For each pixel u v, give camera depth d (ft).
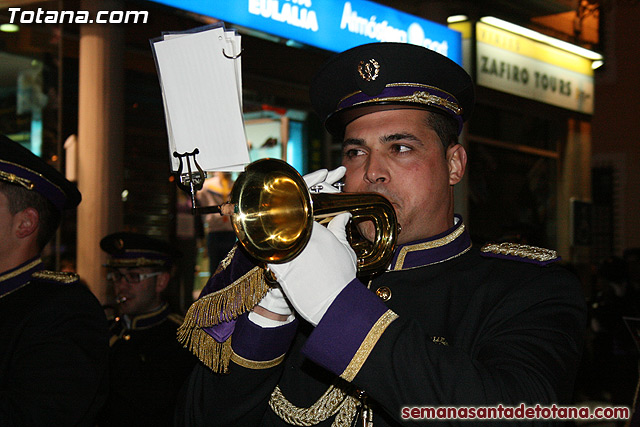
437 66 4.64
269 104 20.84
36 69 15.02
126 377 10.69
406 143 4.63
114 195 15.61
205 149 3.69
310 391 4.76
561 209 30.19
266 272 3.94
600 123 42.57
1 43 14.62
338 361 3.71
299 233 3.73
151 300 11.60
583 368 16.19
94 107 15.49
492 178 27.37
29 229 7.00
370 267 4.41
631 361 15.53
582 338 4.34
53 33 15.05
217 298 4.34
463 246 5.12
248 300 4.25
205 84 3.68
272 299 4.38
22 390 6.02
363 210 4.30
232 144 3.67
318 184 4.33
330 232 3.93
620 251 41.39
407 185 4.64
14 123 15.02
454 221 5.43
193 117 3.70
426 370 3.62
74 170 17.52
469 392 3.57
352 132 4.78
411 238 4.98
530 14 23.22
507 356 3.92
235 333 4.59
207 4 14.24
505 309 4.38
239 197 3.68
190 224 20.30
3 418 5.82
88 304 6.68
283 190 3.75
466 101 5.03
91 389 6.22
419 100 4.62
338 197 4.22
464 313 4.59
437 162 4.75
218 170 3.72
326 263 3.79
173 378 10.77
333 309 3.73
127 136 19.48
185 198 20.57
